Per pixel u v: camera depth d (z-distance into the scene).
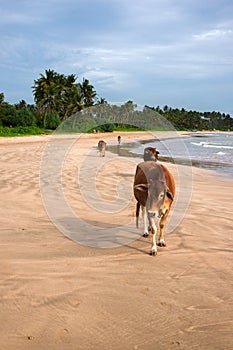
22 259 5.30
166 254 5.73
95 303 4.05
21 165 16.88
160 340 3.37
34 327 3.53
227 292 4.39
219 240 6.48
